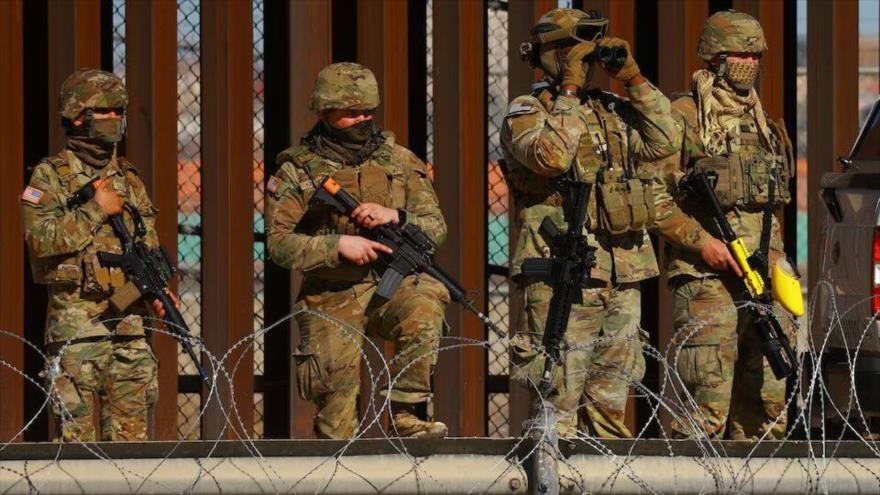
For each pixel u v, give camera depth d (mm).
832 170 28516
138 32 27922
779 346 21688
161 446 15742
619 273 20406
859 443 16469
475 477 15750
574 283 19859
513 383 27703
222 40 27875
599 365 20484
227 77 27812
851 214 21828
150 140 27766
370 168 21547
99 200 21859
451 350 27781
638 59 32062
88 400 21906
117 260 21922
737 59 22469
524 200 20625
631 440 16078
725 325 22156
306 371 21500
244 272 27969
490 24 32750
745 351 22859
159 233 27797
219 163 27812
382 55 28109
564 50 20719
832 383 21797
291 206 21500
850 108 28578
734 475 16141
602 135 20531
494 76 32812
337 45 31156
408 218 21438
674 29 28531
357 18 28500
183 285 34812
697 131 22453
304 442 15844
